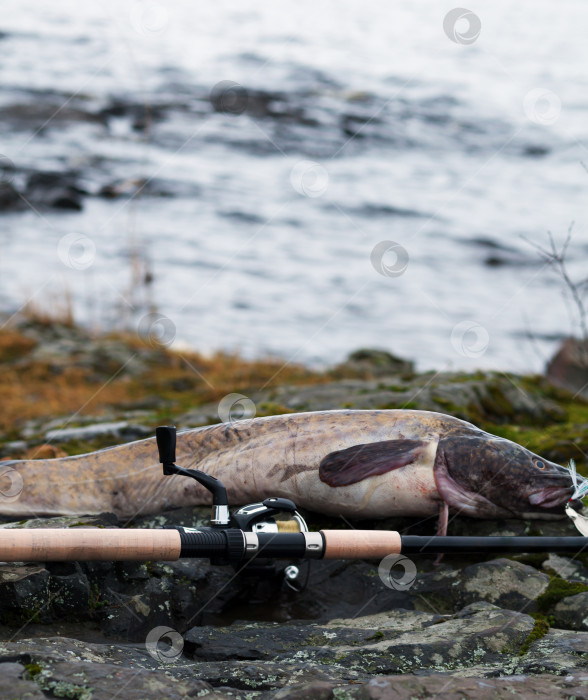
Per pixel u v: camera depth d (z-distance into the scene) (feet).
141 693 6.99
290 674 7.75
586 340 30.66
